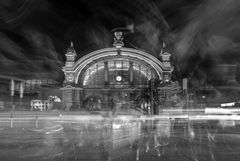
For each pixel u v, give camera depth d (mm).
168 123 34312
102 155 12172
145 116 45844
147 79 68875
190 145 15352
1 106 59719
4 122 35500
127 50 66312
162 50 68438
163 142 16641
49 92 69875
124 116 42875
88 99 67125
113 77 69250
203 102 68562
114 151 13219
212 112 50500
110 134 21234
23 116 43812
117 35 67312
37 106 64625
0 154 12266
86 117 42188
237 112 49250
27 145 15180
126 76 69125
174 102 62031
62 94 65812
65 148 14125
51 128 26125
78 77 66812
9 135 20266
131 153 12680
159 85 64625
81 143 16094
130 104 61156
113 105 61562
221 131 23625
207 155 12078
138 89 66688
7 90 70312
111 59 66750
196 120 40531
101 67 69562
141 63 67000
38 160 10953
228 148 14148
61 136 19734
